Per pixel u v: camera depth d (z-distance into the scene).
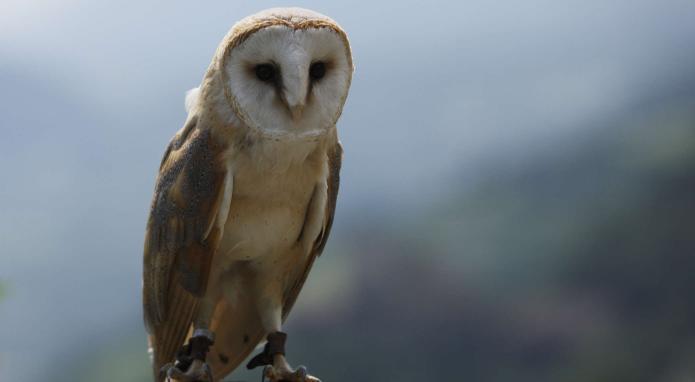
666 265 39.53
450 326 36.47
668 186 44.97
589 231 43.25
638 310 39.22
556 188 52.97
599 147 57.44
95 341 48.81
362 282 38.03
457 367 36.09
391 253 41.06
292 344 33.84
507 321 38.72
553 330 37.97
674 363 36.38
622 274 41.41
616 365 36.00
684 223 41.34
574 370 36.81
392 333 36.28
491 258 43.69
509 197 54.75
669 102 64.94
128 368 41.88
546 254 44.16
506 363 37.19
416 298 38.94
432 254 43.16
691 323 36.75
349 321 35.62
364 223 57.06
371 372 33.44
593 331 38.53
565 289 40.38
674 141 50.19
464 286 39.81
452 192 62.44
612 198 46.62
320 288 36.47
